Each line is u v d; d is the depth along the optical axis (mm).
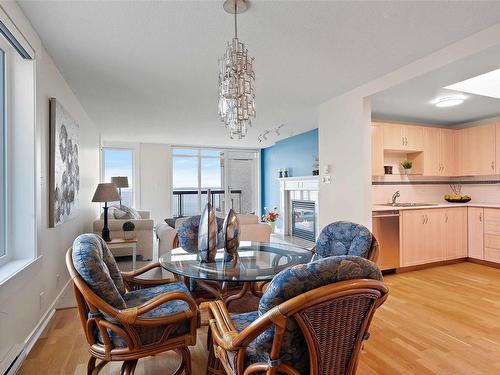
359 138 3625
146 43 2545
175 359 2051
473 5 2016
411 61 2928
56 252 2885
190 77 3330
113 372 1885
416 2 1982
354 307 1122
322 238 2387
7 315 1836
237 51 2176
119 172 7715
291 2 1984
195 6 2027
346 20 2201
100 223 4406
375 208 3977
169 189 8109
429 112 4406
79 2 1961
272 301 1041
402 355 2055
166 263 2072
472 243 4504
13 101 2182
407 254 4059
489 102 3887
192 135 6891
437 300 3049
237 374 1245
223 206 8914
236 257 2217
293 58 2846
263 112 4840
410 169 4742
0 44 2055
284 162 7773
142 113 4863
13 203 2170
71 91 3688
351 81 3465
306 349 1137
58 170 2811
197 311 1676
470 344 2201
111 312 1431
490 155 4496
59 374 1839
